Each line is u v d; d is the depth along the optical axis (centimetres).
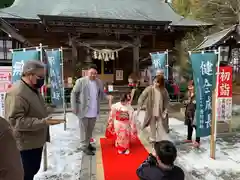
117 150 482
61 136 600
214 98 440
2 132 118
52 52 606
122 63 1574
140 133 622
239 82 1447
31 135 237
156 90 526
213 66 439
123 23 1216
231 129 646
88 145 473
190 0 2145
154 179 207
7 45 1040
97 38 1380
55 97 625
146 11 1573
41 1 1561
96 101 469
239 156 457
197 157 451
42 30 1348
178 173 215
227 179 357
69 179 357
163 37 1473
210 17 1867
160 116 525
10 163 118
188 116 526
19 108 222
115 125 468
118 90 1286
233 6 1642
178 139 568
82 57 1454
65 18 1145
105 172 376
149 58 1422
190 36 1336
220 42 642
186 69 1285
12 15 1231
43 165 389
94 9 1464
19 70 379
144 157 442
